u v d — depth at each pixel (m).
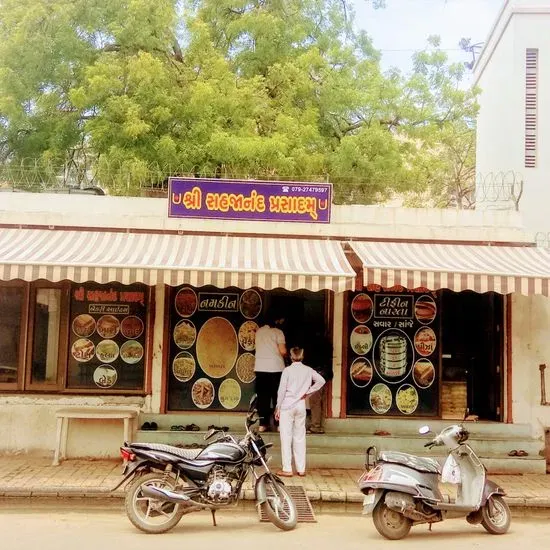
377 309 12.02
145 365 11.75
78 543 7.31
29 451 11.40
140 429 11.29
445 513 8.03
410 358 12.00
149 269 9.77
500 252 11.31
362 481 7.99
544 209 15.57
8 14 18.09
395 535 7.82
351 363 11.93
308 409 11.57
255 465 8.54
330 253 10.85
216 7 19.81
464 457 8.35
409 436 11.40
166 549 7.14
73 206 11.74
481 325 12.31
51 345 11.77
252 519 8.73
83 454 11.23
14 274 9.62
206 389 11.91
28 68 17.34
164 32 18.36
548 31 16.02
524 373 11.68
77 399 11.54
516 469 11.04
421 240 11.73
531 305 11.79
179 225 11.66
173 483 8.05
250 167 16.81
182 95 17.33
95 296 11.85
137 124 16.06
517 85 15.91
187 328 11.96
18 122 17.55
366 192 18.16
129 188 14.99
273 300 12.06
